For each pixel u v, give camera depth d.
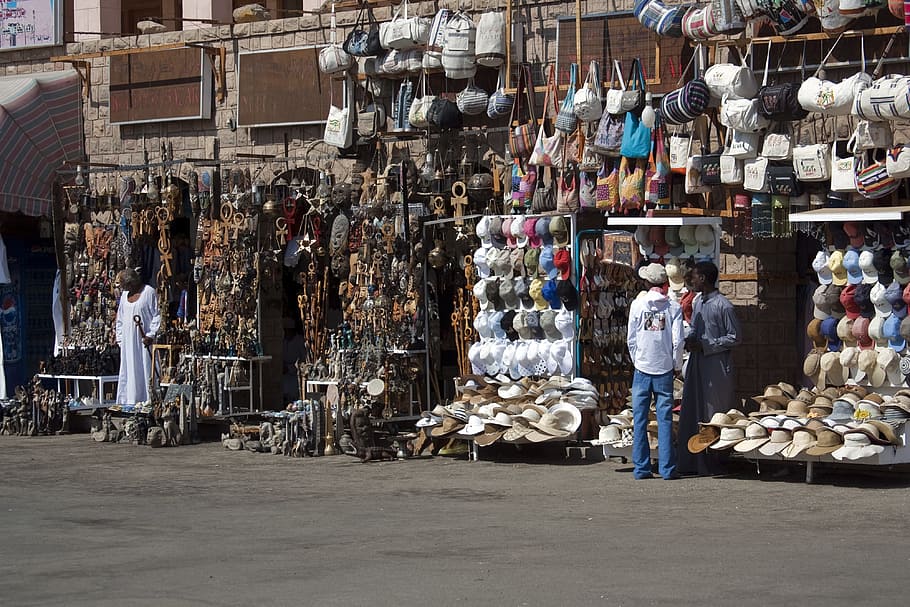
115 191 24.50
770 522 13.17
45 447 21.77
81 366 24.11
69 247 24.88
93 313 24.67
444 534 12.82
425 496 15.59
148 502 15.48
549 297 18.78
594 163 18.41
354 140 21.39
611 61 19.02
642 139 17.81
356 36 20.86
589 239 18.77
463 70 19.83
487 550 11.88
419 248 20.33
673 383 16.69
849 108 16.25
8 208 24.28
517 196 19.33
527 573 10.73
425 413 19.50
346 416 20.19
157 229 24.11
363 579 10.59
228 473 18.12
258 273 22.41
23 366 26.44
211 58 23.34
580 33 19.14
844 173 16.48
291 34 22.56
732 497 14.90
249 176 22.80
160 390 22.70
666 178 17.86
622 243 18.38
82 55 24.55
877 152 16.67
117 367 24.19
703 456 16.84
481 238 19.66
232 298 22.41
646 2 18.09
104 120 24.77
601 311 18.80
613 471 17.25
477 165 20.50
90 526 13.75
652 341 16.36
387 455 19.12
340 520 13.87
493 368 19.61
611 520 13.51
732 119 16.94
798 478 16.23
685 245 17.81
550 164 18.81
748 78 16.97
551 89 19.23
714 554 11.43
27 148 24.44
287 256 22.67
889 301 16.22
